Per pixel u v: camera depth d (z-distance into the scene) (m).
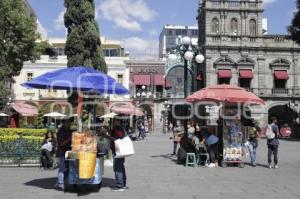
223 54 63.25
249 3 64.06
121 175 12.58
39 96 55.31
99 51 23.91
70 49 23.27
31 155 18.12
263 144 37.47
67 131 12.66
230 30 64.00
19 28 31.14
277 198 11.52
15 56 31.84
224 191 12.51
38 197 11.40
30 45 32.19
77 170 12.26
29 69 56.62
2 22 30.80
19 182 13.84
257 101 19.30
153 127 68.25
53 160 17.33
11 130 20.73
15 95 54.50
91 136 12.19
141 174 16.09
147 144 35.53
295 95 63.31
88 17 23.41
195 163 19.03
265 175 16.25
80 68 13.40
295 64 63.75
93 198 11.34
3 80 32.50
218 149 19.41
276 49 63.56
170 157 23.17
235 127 19.17
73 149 12.09
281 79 63.38
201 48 64.56
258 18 64.19
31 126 37.69
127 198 11.35
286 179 15.16
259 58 63.53
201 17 66.88
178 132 23.95
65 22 23.64
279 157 24.09
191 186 13.36
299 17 44.66
